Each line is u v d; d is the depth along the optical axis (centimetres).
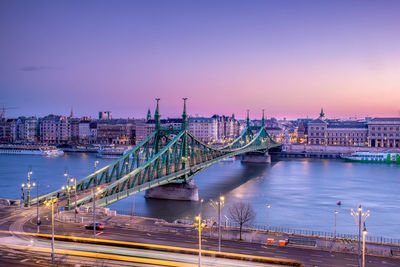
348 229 10569
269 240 7306
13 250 6431
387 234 10175
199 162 16000
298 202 14012
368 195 15425
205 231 8069
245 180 19488
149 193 14488
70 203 9619
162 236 7525
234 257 6438
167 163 13500
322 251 6981
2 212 8919
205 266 5975
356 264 6316
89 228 7762
